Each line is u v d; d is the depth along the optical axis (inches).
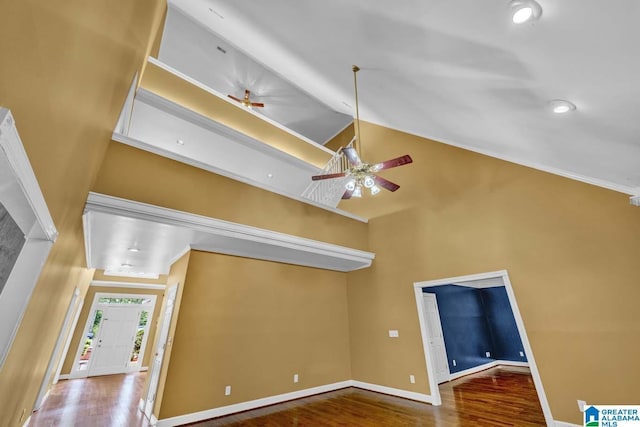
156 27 165.2
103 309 309.1
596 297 129.3
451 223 190.1
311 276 222.2
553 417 130.7
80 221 113.4
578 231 139.0
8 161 33.6
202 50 235.3
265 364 180.2
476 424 138.9
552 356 136.2
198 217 142.2
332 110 309.6
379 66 114.3
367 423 143.6
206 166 154.1
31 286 57.6
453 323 281.0
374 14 81.4
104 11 64.4
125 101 132.7
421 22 74.3
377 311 215.6
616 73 59.6
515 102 90.4
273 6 108.2
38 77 38.4
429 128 178.4
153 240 157.5
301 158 275.3
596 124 81.6
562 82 69.9
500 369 289.0
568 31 54.2
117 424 149.7
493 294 335.6
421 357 184.2
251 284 189.5
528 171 161.2
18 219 49.4
